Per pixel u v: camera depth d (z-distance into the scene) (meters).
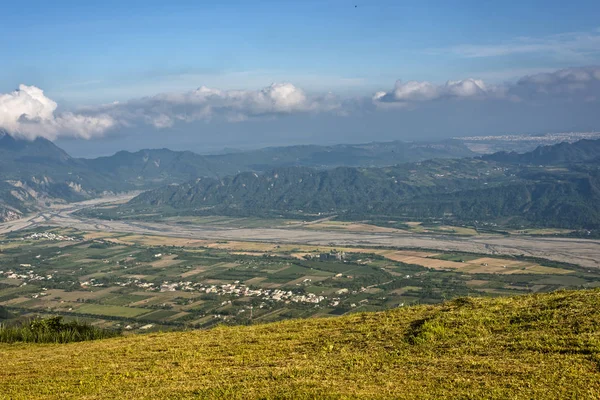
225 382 25.78
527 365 23.88
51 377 29.67
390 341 30.06
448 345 28.02
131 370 29.75
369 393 22.25
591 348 24.55
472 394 21.30
